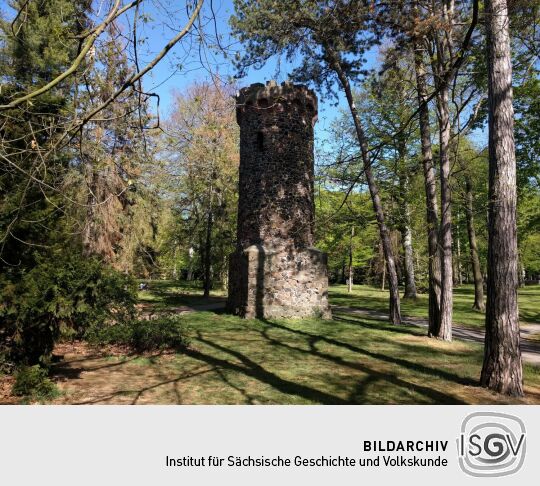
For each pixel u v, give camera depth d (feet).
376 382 26.23
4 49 46.39
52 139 16.69
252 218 56.70
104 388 23.76
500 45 25.68
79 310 21.94
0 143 16.55
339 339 41.14
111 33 15.23
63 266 22.65
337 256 119.96
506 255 24.86
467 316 63.98
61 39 16.35
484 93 38.22
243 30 38.34
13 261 22.75
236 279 57.21
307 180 57.93
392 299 52.01
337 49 40.70
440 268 43.93
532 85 45.29
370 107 60.49
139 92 14.08
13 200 22.24
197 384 24.89
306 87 58.65
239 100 60.39
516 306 24.94
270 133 56.90
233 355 33.06
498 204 25.07
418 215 71.15
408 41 30.94
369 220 64.03
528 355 38.37
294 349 35.91
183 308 65.31
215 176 86.28
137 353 33.14
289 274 54.49
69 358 31.17
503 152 25.05
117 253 58.75
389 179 68.23
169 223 76.33
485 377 25.48
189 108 82.64
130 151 42.47
